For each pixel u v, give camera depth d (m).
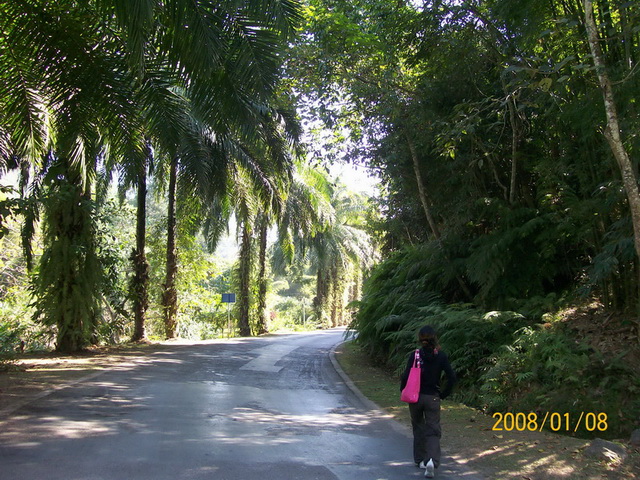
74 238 15.10
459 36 10.66
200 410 7.79
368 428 7.09
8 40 8.83
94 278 15.41
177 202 21.50
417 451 5.29
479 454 5.83
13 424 6.36
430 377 5.24
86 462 5.06
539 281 10.64
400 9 11.43
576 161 9.38
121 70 9.35
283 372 12.85
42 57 8.91
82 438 5.89
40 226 16.27
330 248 36.97
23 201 11.79
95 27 9.13
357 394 10.02
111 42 9.17
